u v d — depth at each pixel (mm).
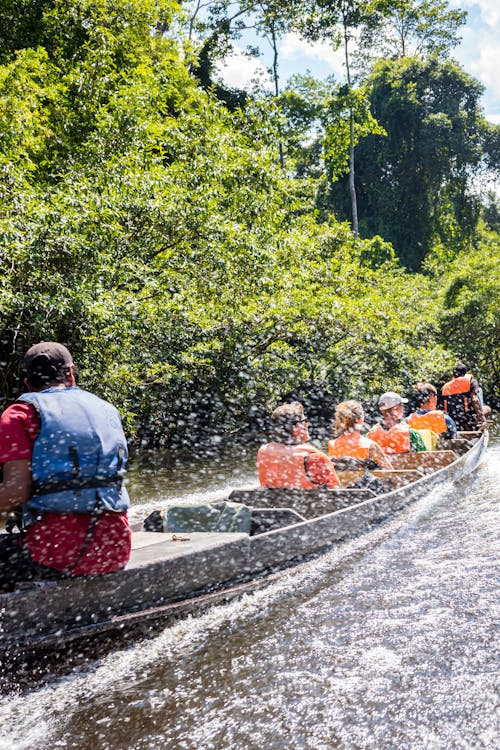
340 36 33500
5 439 2947
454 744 2600
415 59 45281
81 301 8336
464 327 22219
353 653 3320
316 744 2625
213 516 4555
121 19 18375
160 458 11703
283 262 14508
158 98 15828
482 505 6234
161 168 12062
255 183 13430
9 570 3145
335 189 46312
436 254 45406
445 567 4469
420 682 3037
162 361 11117
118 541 3193
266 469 5078
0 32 17422
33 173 13320
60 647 3045
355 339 15445
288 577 4316
